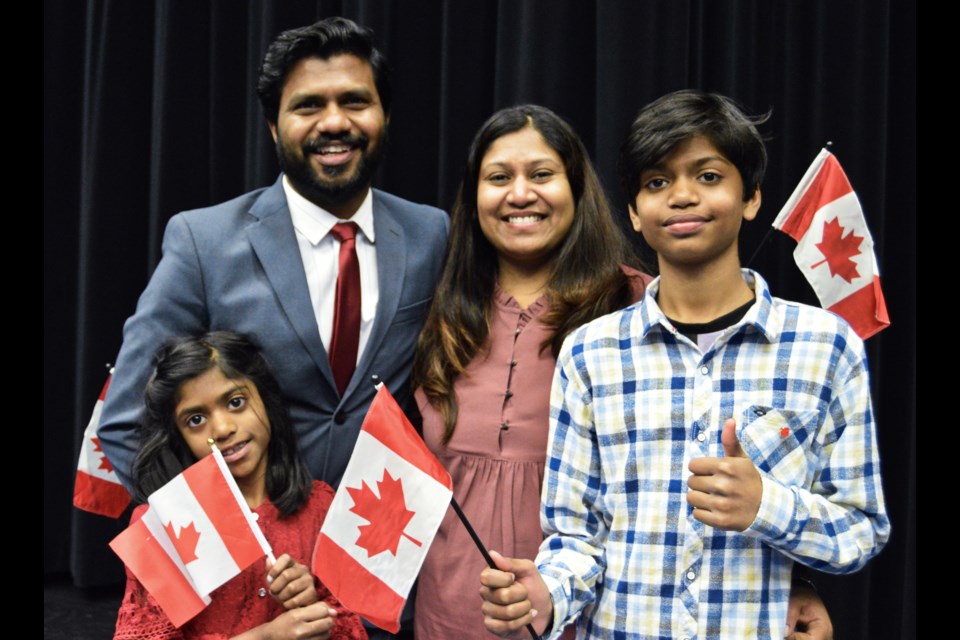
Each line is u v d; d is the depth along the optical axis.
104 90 2.97
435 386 1.73
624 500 1.37
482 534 1.65
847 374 1.33
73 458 3.13
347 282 1.83
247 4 2.93
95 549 2.96
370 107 1.80
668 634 1.32
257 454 1.64
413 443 1.49
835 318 1.35
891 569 2.51
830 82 2.50
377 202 1.95
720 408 1.34
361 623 1.63
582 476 1.44
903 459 2.50
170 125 2.92
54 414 3.14
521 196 1.69
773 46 2.59
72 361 3.15
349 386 1.80
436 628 1.68
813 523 1.25
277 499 1.65
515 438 1.66
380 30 2.72
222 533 1.51
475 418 1.69
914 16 2.54
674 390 1.37
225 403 1.62
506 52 2.62
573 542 1.41
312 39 1.76
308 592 1.49
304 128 1.77
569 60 2.62
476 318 1.75
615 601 1.36
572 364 1.46
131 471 1.73
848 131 2.48
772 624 1.30
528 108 1.78
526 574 1.33
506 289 1.79
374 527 1.47
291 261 1.81
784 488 1.24
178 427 1.63
